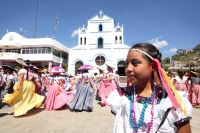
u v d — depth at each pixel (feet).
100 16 78.48
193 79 19.24
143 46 3.23
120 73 78.43
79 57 74.43
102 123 11.83
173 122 2.97
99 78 22.27
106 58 72.43
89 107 15.56
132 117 3.18
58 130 10.27
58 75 17.44
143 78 3.15
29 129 10.39
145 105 3.13
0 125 11.16
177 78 20.65
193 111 16.96
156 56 3.28
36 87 18.45
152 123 2.98
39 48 75.97
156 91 3.25
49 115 14.05
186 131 2.97
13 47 77.82
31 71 15.14
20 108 13.58
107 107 17.99
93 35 77.36
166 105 2.97
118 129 3.37
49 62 74.02
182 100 3.07
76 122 12.05
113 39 75.77
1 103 16.56
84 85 16.51
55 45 76.02
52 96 16.43
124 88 3.78
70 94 17.62
